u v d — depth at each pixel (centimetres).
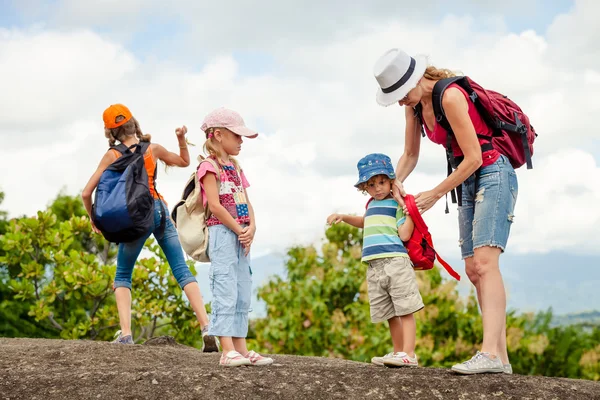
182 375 370
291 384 360
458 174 378
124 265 536
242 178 439
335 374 374
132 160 511
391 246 415
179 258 540
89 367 409
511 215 385
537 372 996
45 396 353
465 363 371
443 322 931
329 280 1072
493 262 382
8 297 1504
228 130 420
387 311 420
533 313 1046
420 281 949
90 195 514
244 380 364
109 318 913
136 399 347
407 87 393
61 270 912
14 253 929
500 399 342
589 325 1054
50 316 928
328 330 1007
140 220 498
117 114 521
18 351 439
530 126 403
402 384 358
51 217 932
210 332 404
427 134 418
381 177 421
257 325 1094
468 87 384
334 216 450
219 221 416
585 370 980
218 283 407
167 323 854
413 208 403
